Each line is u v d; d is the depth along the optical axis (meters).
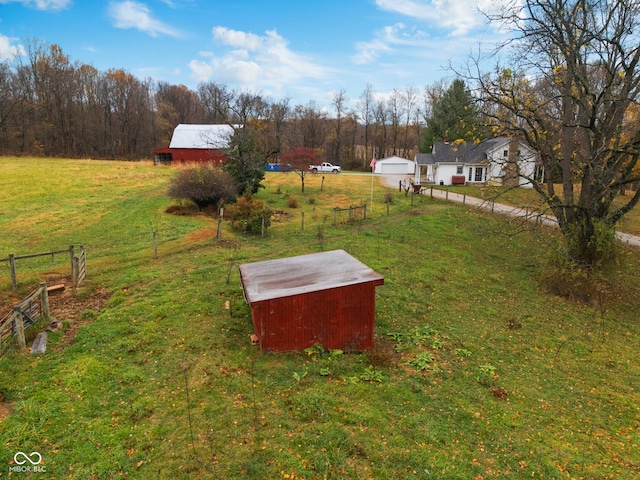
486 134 17.84
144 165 45.19
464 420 7.38
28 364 8.00
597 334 12.54
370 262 16.22
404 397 7.77
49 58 64.12
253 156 29.45
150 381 7.75
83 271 13.01
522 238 22.27
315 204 30.88
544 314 13.58
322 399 7.37
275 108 66.25
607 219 16.95
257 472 5.72
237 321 10.38
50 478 5.49
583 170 16.67
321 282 9.43
